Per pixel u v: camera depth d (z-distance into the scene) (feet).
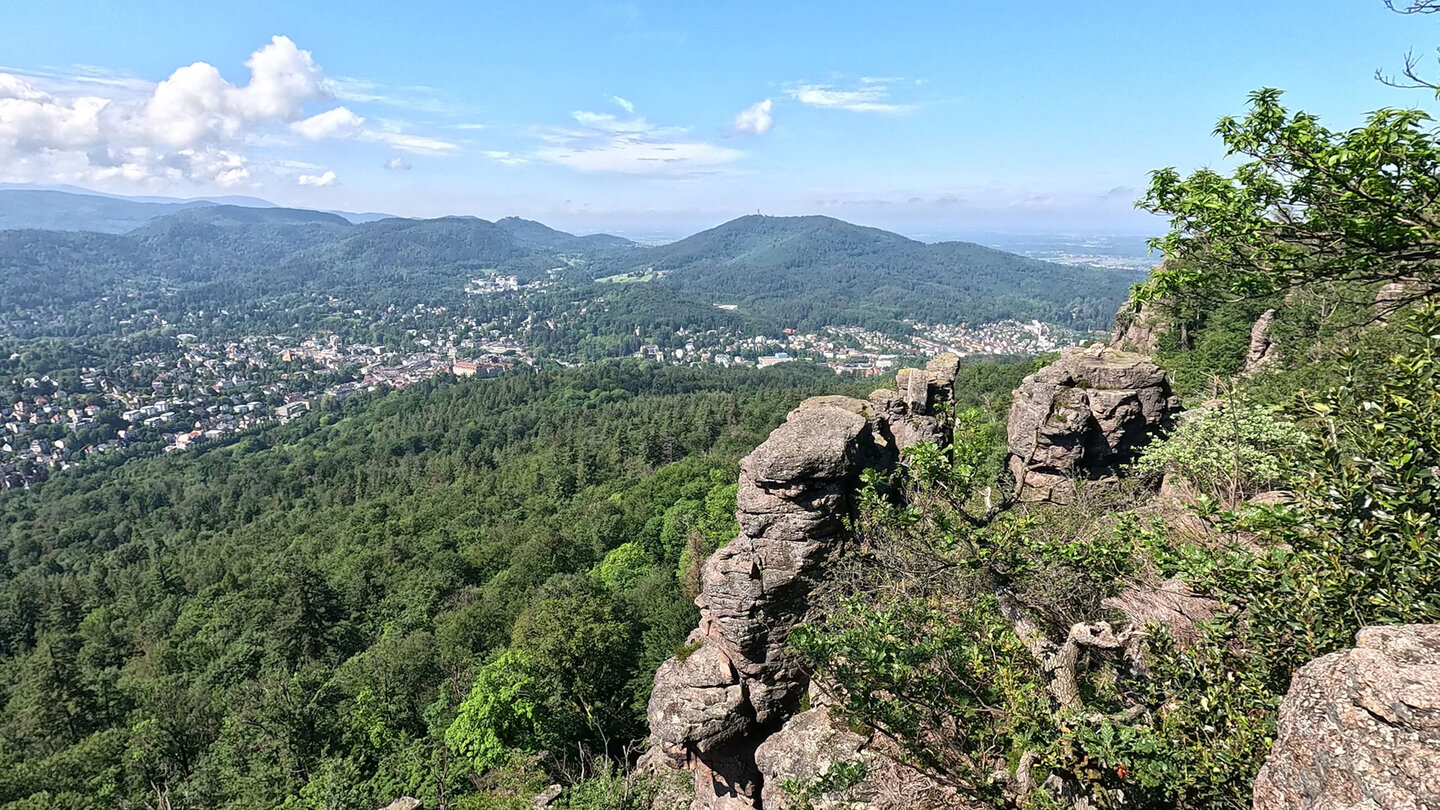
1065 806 22.86
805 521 45.91
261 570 219.61
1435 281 22.31
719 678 48.73
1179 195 26.68
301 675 113.09
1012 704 25.44
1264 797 16.30
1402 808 12.82
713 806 49.75
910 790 35.27
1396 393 20.62
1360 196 21.07
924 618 29.84
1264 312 111.65
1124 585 36.73
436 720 101.04
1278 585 22.47
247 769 94.17
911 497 47.03
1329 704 15.12
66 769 99.35
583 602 100.94
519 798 70.90
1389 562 19.31
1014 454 72.33
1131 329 155.22
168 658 160.15
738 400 411.34
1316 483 21.45
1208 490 46.24
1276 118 22.61
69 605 220.23
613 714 93.61
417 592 170.81
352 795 81.35
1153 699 25.14
